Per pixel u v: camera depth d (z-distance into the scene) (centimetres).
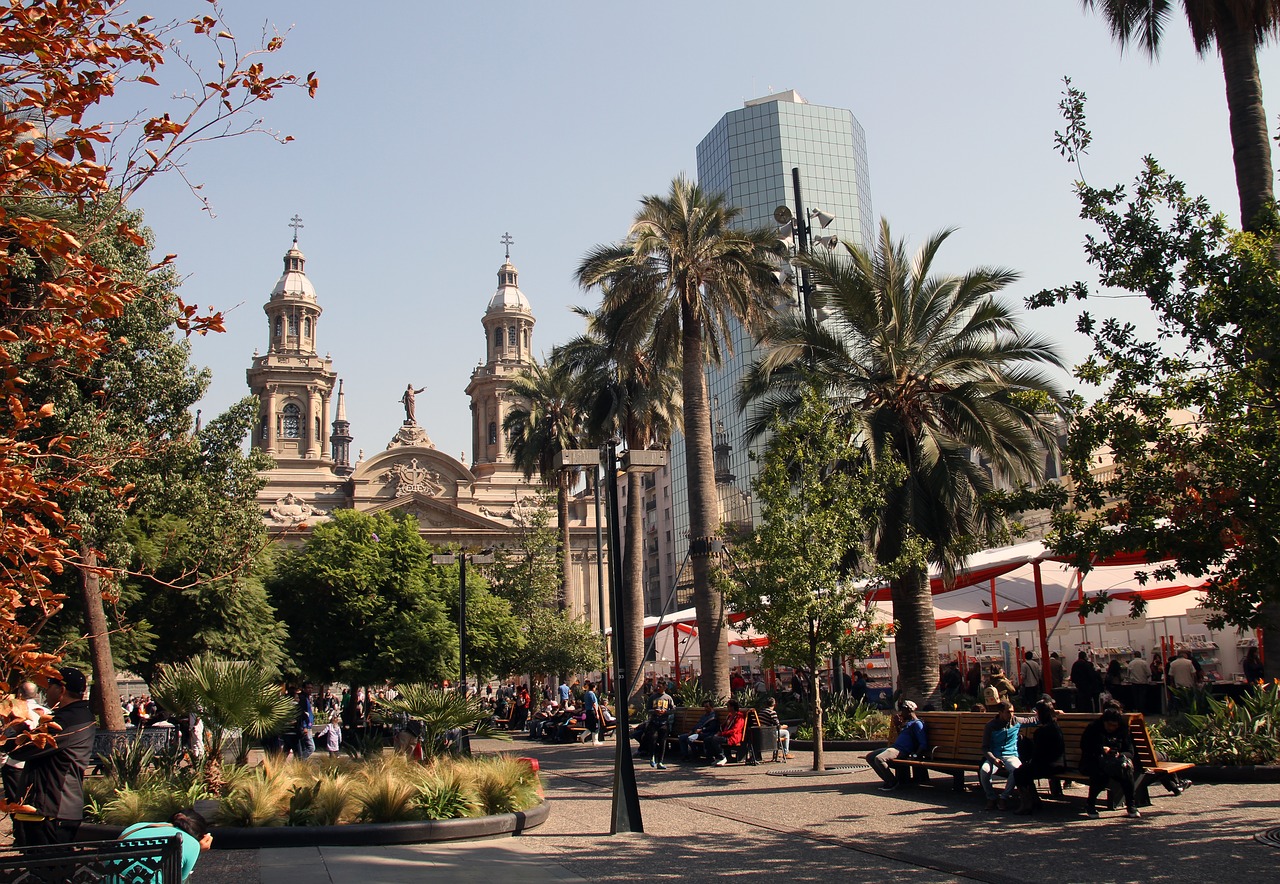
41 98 543
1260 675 2222
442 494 9419
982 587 3023
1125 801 1303
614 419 3500
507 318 10506
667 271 2948
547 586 4850
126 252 2455
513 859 1152
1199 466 1161
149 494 2597
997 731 1400
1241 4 1836
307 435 9962
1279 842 1054
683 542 9844
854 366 2455
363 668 4606
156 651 3838
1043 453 2389
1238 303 1132
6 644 524
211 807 1338
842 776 1856
